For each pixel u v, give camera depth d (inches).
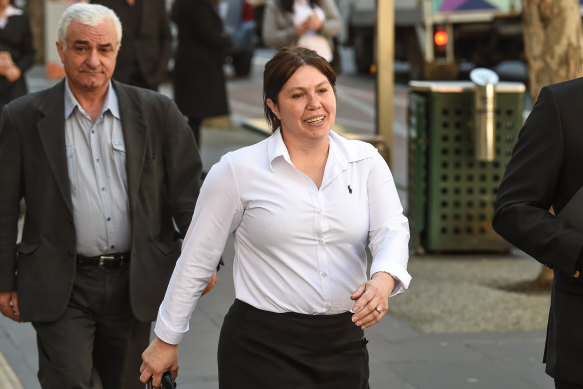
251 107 1117.7
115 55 239.6
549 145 188.2
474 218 504.7
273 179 191.5
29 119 237.3
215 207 194.7
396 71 1450.5
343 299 192.7
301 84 187.8
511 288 440.5
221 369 197.8
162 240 246.2
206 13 655.1
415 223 509.0
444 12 1155.3
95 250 238.7
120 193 238.8
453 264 488.1
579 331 186.9
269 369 191.2
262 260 193.2
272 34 616.1
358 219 192.9
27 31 559.5
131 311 241.8
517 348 358.0
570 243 180.4
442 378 325.7
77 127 238.2
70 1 1126.4
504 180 194.4
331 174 191.9
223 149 771.4
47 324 236.1
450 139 499.8
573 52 429.1
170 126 244.8
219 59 670.5
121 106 239.6
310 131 189.0
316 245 191.2
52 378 235.3
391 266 188.5
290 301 191.2
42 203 236.1
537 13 429.4
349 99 1187.9
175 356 203.8
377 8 573.6
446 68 1167.6
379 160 196.9
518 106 498.9
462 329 380.2
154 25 520.1
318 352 192.2
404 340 365.7
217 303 408.5
